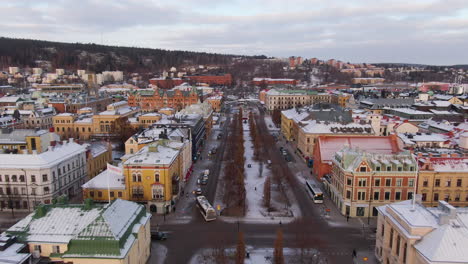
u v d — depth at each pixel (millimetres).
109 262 52719
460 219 54344
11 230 56406
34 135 110688
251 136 197250
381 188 89438
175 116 170500
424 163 89500
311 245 74875
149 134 125250
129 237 58438
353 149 99375
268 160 146375
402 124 154125
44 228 56594
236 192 106000
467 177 89688
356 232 81688
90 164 117062
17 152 103938
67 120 188000
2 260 49188
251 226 84375
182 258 69812
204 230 82250
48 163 93375
